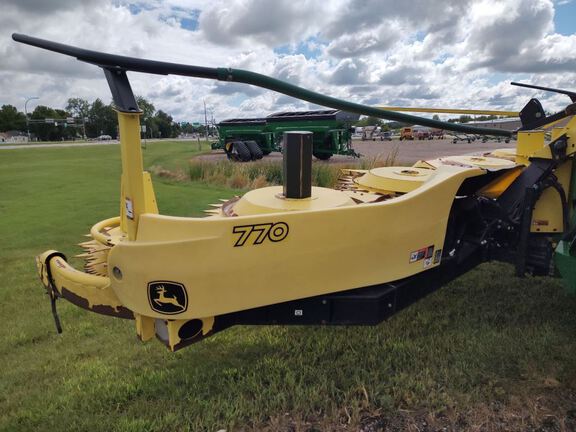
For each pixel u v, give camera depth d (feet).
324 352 9.90
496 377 8.72
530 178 10.12
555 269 10.03
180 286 6.42
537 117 11.71
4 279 16.87
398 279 7.71
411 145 108.06
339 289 7.18
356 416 7.68
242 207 7.73
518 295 12.73
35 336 11.96
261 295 6.68
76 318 13.05
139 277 6.56
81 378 9.55
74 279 7.72
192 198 33.12
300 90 7.99
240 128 77.97
